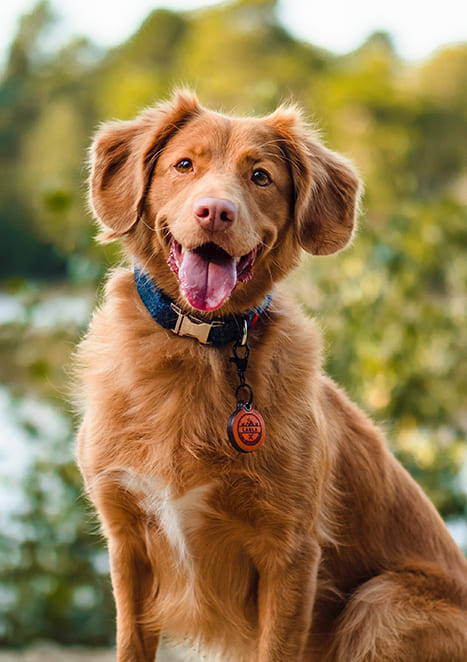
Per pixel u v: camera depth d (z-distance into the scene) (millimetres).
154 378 3498
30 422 6629
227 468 3416
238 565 3643
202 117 3703
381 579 3979
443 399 7348
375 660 3830
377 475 4090
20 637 6355
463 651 3898
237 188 3484
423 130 38875
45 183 7070
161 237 3557
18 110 47625
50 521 6559
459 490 7102
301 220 3748
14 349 7008
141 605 3768
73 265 6797
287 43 40156
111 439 3514
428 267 7543
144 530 3611
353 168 4020
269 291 3688
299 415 3537
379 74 35438
